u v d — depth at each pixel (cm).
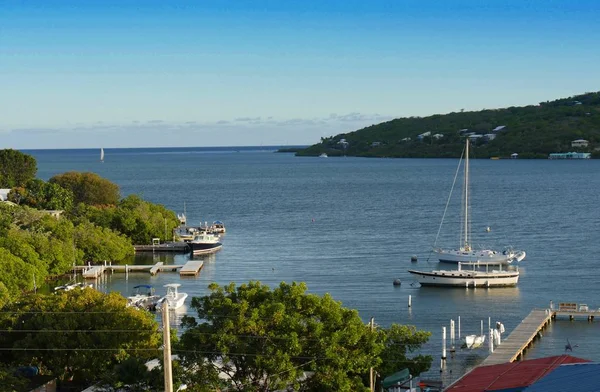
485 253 14762
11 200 18650
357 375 6238
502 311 10669
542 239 17700
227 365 5900
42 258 12681
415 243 17412
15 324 6888
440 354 8450
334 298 11512
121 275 13750
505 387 4606
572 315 10138
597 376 4494
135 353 6488
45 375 6594
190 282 13062
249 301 5994
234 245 17400
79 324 6706
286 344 5503
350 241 17750
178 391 5759
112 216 17088
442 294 11838
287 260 15112
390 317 10294
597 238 17625
